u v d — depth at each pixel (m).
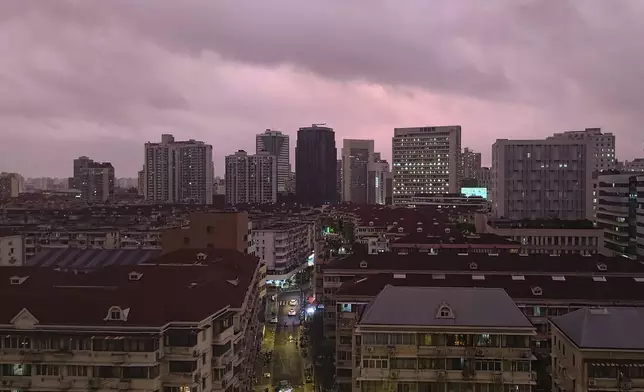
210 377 95.62
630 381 85.50
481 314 94.00
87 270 177.50
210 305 97.25
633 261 156.75
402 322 93.31
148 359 85.56
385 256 159.62
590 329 90.38
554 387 100.56
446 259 157.62
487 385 90.88
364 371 93.06
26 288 106.25
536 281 129.50
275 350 164.62
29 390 86.44
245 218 185.50
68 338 86.62
